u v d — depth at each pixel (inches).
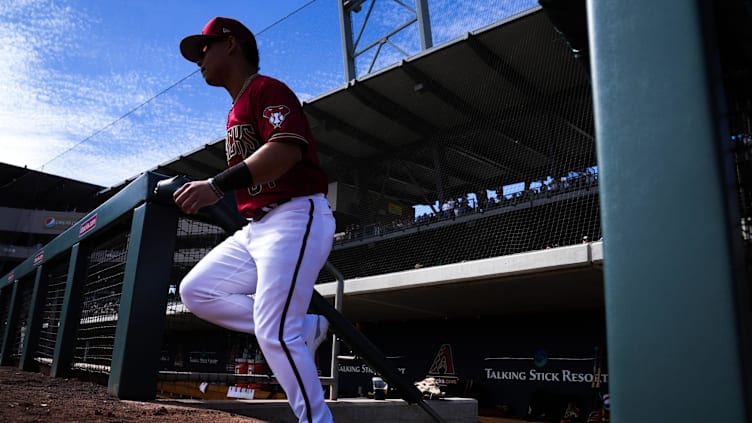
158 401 78.2
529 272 248.4
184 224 101.6
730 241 18.0
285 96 48.7
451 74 396.8
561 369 331.9
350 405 86.2
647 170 20.3
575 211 371.2
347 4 434.3
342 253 532.7
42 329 159.6
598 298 297.4
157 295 86.7
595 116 22.4
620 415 19.0
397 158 515.2
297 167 50.3
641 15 21.9
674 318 18.5
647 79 21.1
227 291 54.9
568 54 355.6
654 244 19.5
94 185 1179.9
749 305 19.3
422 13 385.4
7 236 1210.6
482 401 358.9
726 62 26.4
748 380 17.0
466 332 392.8
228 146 54.7
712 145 19.0
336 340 98.6
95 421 49.5
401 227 487.2
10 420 46.0
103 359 102.4
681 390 17.9
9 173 1118.4
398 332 438.9
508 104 424.2
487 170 462.6
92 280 120.4
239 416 64.3
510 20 329.4
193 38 54.4
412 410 95.1
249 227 52.5
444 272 280.5
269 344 47.1
